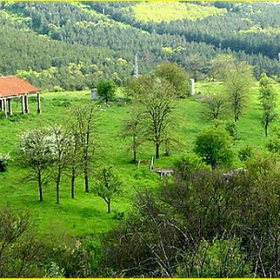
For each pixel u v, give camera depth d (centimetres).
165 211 4134
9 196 7156
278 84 17500
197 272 1767
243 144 10838
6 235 3550
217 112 12450
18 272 3025
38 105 11862
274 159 6281
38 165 7162
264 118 11944
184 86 14062
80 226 6162
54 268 3183
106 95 13212
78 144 7694
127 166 9112
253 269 1795
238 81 12800
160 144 10325
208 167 7594
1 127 10488
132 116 10875
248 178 5131
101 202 7219
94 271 3278
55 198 7188
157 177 8662
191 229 3244
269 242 1830
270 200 3102
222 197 4338
